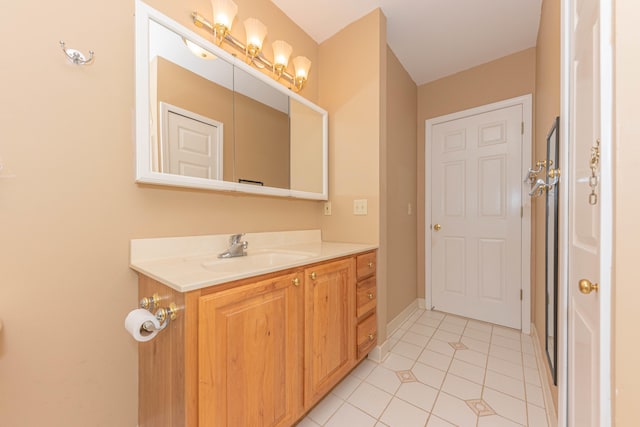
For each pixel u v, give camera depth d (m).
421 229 2.85
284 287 1.10
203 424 0.82
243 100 1.51
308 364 1.21
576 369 0.79
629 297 0.50
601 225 0.54
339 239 2.01
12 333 0.86
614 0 0.51
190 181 1.24
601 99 0.54
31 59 0.89
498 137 2.41
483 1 1.76
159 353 0.96
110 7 1.05
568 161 0.93
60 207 0.95
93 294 1.02
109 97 1.05
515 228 2.31
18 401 0.88
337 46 2.03
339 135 2.01
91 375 1.02
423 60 2.45
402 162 2.54
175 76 1.21
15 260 0.87
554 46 1.29
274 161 1.67
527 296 2.22
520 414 1.29
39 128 0.90
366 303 1.68
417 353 1.89
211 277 0.87
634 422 0.50
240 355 0.93
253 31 1.51
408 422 1.25
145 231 1.15
